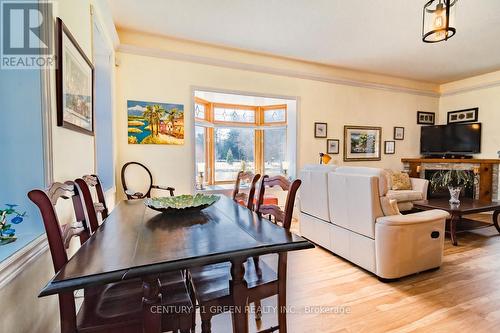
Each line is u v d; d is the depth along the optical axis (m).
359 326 1.78
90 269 0.86
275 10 2.92
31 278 1.14
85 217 1.24
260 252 1.06
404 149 5.71
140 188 3.63
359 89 5.20
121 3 2.81
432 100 5.97
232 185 5.70
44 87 1.31
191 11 2.96
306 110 4.74
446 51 4.07
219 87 4.05
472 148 5.20
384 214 2.47
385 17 3.05
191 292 1.57
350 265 2.75
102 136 2.99
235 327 1.17
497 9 2.81
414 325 1.78
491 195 4.92
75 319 0.96
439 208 3.40
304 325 1.79
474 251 3.08
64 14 1.60
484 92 5.21
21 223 1.27
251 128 5.95
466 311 1.93
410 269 2.40
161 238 1.17
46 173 1.32
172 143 3.80
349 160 5.16
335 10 2.90
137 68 3.57
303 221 3.59
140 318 1.03
